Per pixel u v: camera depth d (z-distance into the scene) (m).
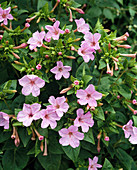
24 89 0.43
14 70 0.49
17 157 0.49
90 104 0.43
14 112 0.45
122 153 0.54
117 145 0.53
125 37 0.47
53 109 0.43
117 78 0.48
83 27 0.47
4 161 0.49
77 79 0.44
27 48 0.46
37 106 0.42
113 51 0.45
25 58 0.45
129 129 0.47
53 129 0.45
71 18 0.48
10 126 0.45
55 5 0.47
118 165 0.54
